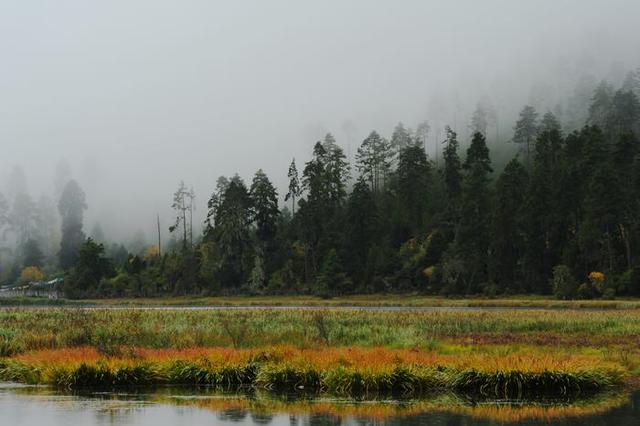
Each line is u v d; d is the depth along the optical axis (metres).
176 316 46.41
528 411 18.84
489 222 105.38
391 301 86.56
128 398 20.97
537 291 95.81
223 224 126.44
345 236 119.19
